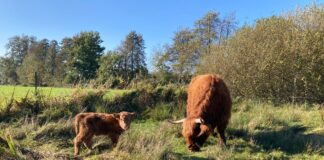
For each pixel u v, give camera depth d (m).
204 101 8.75
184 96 12.89
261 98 15.69
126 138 8.79
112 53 45.97
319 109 12.57
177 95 12.88
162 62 38.72
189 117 8.67
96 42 52.44
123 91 12.95
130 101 12.44
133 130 9.61
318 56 14.89
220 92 8.95
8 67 62.62
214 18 38.16
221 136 9.09
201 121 8.24
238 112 12.07
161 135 9.21
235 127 10.07
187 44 38.81
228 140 9.45
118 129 8.83
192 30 39.19
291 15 16.38
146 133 9.51
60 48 60.25
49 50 60.59
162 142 8.64
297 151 8.64
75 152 8.27
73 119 10.38
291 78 15.45
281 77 15.57
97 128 8.55
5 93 13.72
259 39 16.52
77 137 8.34
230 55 17.20
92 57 51.88
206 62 19.48
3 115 10.73
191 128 8.38
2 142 7.76
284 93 15.64
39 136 9.34
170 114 11.79
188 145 8.47
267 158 8.24
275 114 11.24
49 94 11.99
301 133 9.83
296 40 15.30
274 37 16.16
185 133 8.50
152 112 11.91
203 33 38.78
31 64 49.84
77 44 52.12
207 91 8.88
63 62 58.69
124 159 7.81
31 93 12.81
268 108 12.52
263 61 15.78
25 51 63.34
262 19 16.98
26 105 11.23
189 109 9.78
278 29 16.19
